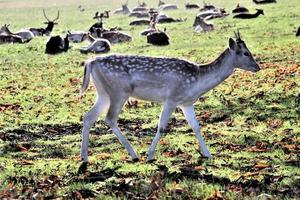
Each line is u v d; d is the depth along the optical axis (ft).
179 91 80.84
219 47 223.10
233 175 71.41
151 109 121.80
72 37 287.69
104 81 80.59
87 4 557.33
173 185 67.36
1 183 70.33
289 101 118.52
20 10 516.73
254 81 144.15
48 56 231.91
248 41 230.68
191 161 79.51
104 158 82.99
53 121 113.91
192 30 301.22
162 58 81.71
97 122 111.24
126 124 110.83
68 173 75.05
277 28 265.75
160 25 342.85
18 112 122.93
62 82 164.25
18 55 237.86
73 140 98.94
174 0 561.02
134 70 80.43
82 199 63.98
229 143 90.07
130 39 273.54
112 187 67.97
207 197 62.75
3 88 156.66
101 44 239.91
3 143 97.04
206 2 509.35
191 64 82.17
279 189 65.82
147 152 85.97
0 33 305.94
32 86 158.71
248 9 386.52
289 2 409.69
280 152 83.20
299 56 182.29
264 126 100.94
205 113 113.91
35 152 90.58
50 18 438.81
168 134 100.27
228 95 130.31
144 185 67.51
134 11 444.96
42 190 67.31
